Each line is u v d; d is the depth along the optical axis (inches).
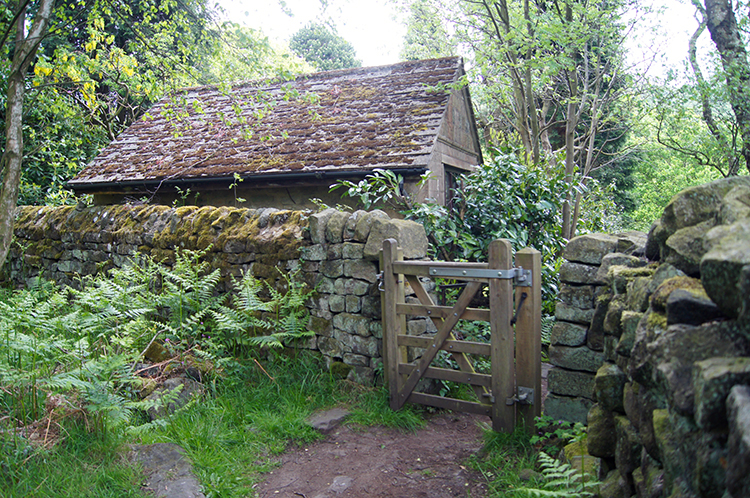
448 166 324.8
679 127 331.9
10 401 129.8
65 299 178.2
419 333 181.5
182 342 188.2
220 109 392.2
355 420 157.2
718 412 49.5
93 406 126.3
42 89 298.5
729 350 54.2
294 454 140.6
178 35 266.7
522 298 140.9
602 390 99.2
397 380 161.9
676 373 57.1
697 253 70.9
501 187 253.9
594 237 138.4
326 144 298.0
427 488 122.2
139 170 341.4
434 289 201.9
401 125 293.1
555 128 582.6
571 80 307.9
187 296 202.1
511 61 300.2
